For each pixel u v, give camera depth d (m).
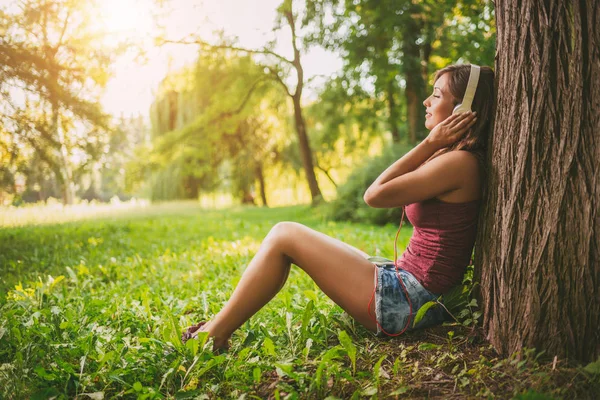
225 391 2.26
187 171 27.23
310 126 32.03
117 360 2.45
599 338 2.03
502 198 2.28
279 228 2.60
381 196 2.42
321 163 33.88
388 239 7.82
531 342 2.14
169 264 5.98
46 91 9.45
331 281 2.52
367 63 18.81
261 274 2.54
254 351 2.54
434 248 2.46
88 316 3.31
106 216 15.02
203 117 24.55
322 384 2.15
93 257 6.71
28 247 7.66
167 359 2.48
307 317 2.59
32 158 9.95
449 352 2.30
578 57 2.04
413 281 2.47
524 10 2.20
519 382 2.00
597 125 2.01
